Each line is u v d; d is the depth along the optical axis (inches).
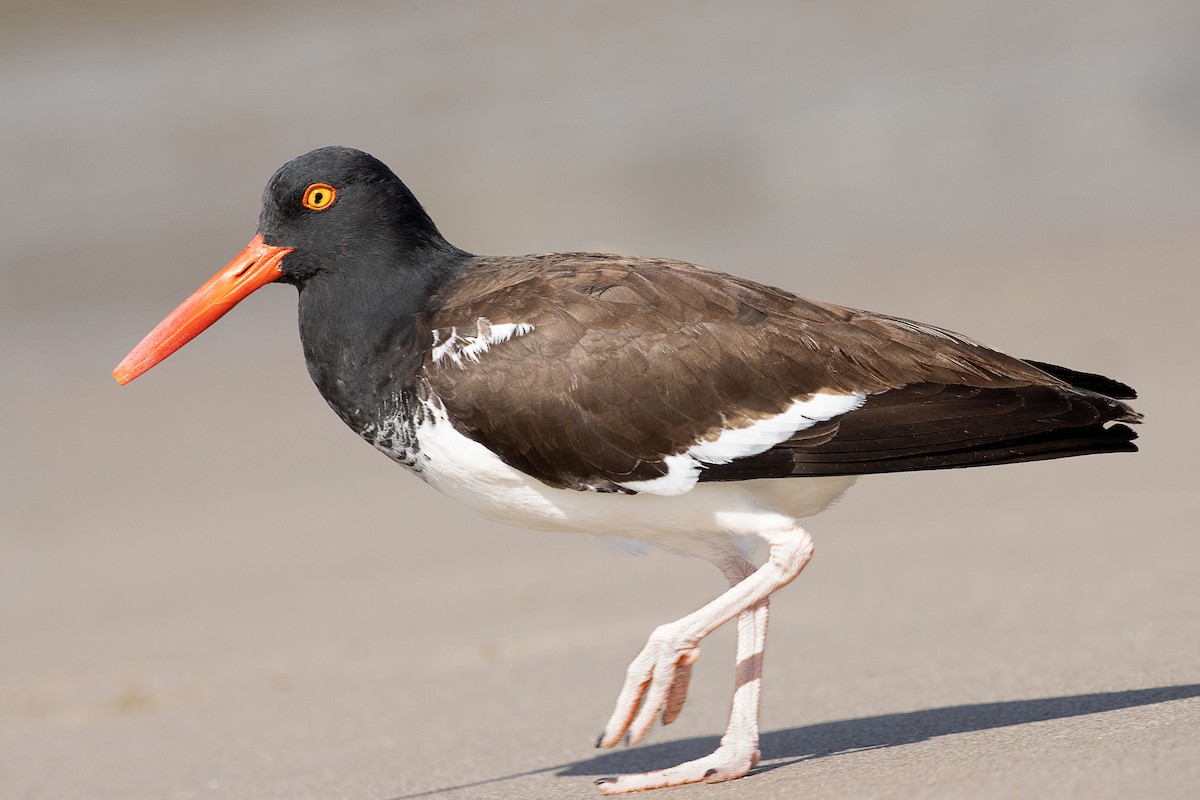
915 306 828.0
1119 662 351.3
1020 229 949.8
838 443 299.1
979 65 1299.2
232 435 742.5
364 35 1428.4
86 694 458.9
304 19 1472.7
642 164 1130.7
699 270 314.5
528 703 406.3
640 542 324.8
